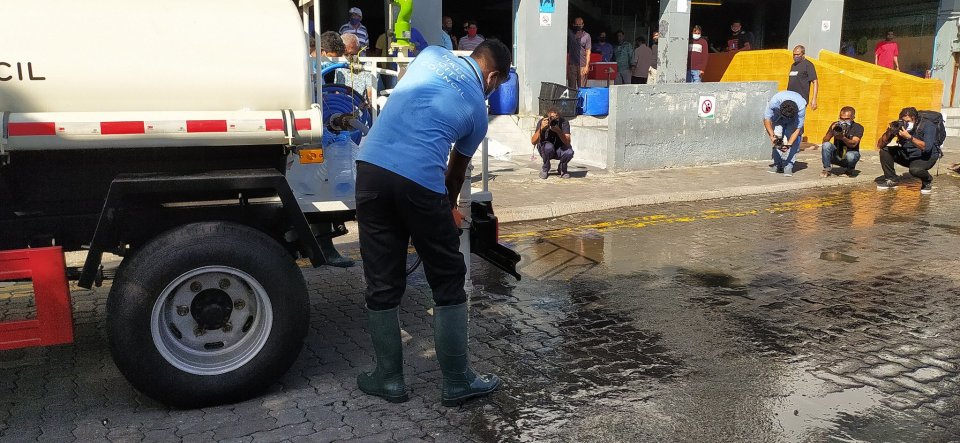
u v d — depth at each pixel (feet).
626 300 18.10
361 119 15.89
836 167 39.52
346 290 18.72
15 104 10.91
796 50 43.50
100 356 14.30
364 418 11.89
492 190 31.96
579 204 29.14
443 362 12.19
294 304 12.18
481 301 17.97
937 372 13.84
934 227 26.40
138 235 11.87
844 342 15.34
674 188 32.99
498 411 12.20
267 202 12.31
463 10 67.72
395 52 21.50
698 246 23.70
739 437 11.41
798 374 13.75
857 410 12.32
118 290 11.27
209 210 12.05
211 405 12.15
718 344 15.23
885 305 17.72
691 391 13.00
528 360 14.34
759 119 41.19
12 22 11.00
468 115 11.56
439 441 11.19
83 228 12.53
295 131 12.11
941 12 63.52
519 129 45.21
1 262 10.96
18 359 14.12
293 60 12.26
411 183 11.19
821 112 49.34
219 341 12.19
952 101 63.87
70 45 11.16
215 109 11.90
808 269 20.90
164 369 11.57
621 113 36.78
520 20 47.83
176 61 11.64
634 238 24.82
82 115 11.05
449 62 11.75
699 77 53.83
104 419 11.75
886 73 50.19
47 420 11.70
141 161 12.29
